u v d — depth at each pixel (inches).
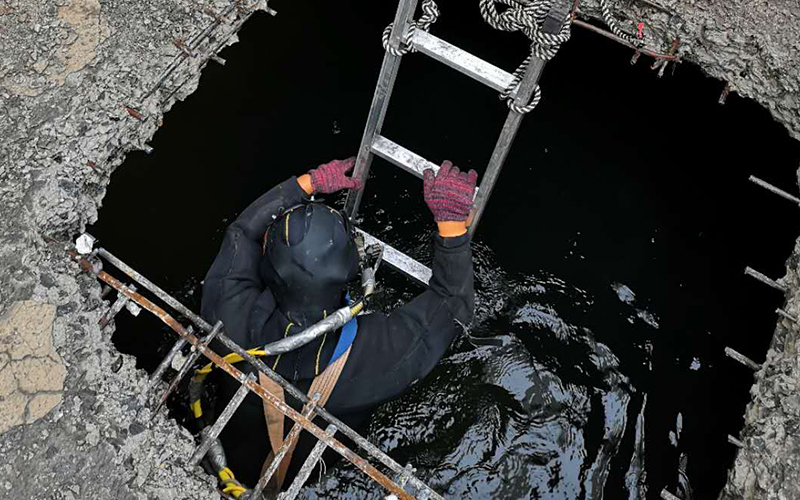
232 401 92.2
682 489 124.0
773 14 128.3
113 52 116.4
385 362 100.5
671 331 140.0
